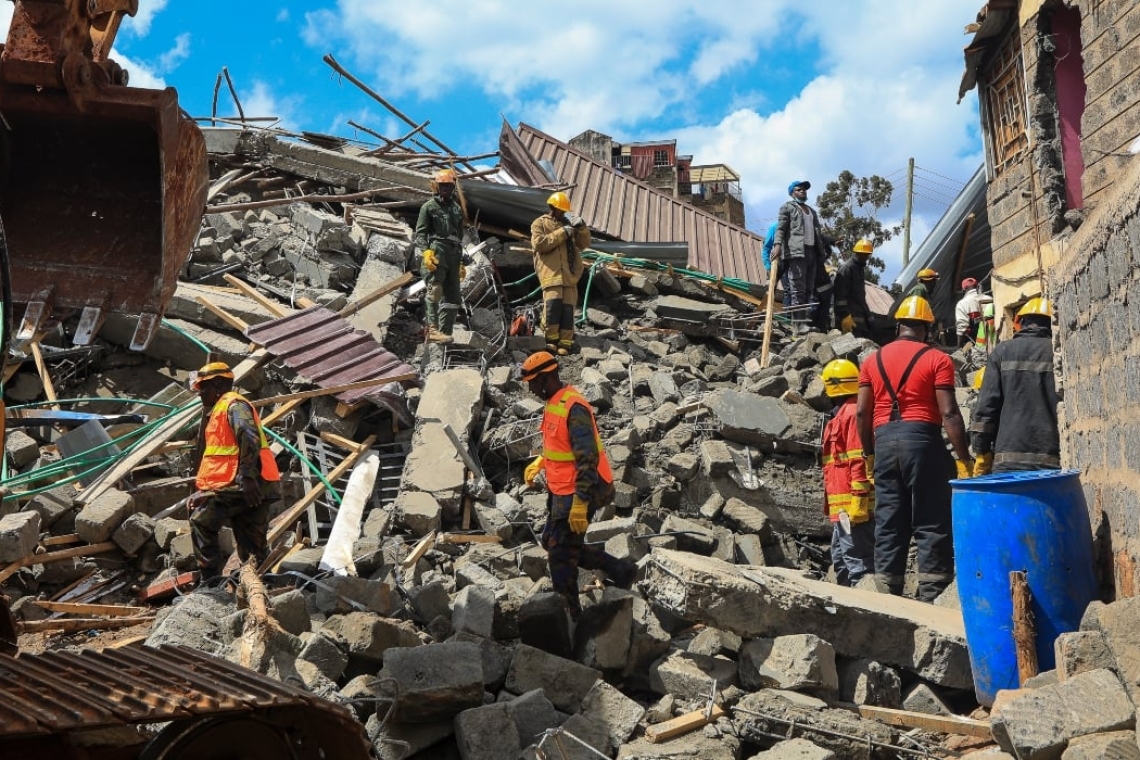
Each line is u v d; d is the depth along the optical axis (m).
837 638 5.86
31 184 4.73
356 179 15.23
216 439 7.36
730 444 10.16
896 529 7.38
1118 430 5.24
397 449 9.97
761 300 15.16
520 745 5.36
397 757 5.27
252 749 3.95
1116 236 5.10
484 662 5.93
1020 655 5.13
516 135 17.94
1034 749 3.95
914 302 7.62
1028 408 7.09
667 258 15.55
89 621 7.38
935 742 5.36
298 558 7.97
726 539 9.04
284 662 5.67
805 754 5.02
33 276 4.60
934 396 7.38
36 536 7.92
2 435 4.06
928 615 6.23
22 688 3.51
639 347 13.27
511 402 10.70
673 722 5.51
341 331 11.11
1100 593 5.62
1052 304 6.92
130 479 9.27
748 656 5.80
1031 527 5.20
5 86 4.36
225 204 14.26
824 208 38.25
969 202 17.30
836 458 8.15
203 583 7.41
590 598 6.89
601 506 6.42
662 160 53.75
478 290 13.52
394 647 5.88
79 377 10.73
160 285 4.59
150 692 3.64
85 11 4.36
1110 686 4.02
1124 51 8.34
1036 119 10.70
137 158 4.77
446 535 8.48
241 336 11.27
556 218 12.48
